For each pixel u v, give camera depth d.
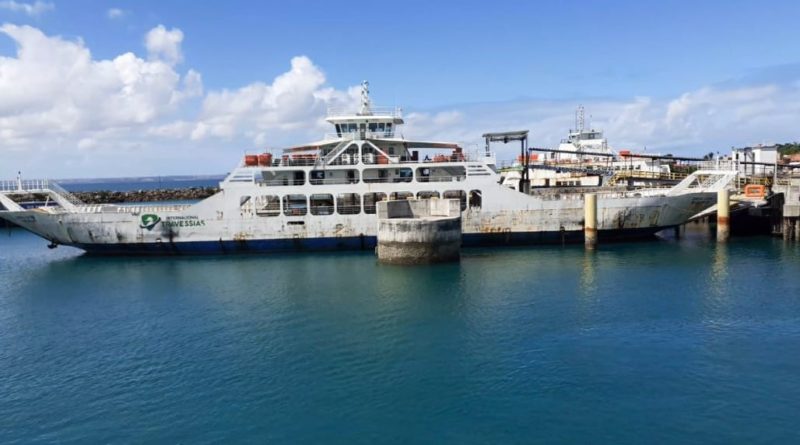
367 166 47.00
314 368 23.27
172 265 44.22
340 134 51.81
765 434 17.73
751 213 55.94
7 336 28.52
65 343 27.22
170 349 25.86
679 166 81.75
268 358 24.44
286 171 48.34
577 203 47.25
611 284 35.28
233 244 46.91
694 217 53.62
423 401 20.27
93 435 18.64
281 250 47.41
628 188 60.88
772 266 39.84
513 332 26.83
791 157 98.06
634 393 20.52
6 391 22.05
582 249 46.69
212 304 33.00
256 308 31.86
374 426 18.66
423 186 46.91
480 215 47.41
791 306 30.22
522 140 54.19
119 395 21.41
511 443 17.52
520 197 47.19
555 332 26.73
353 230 46.78
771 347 24.55
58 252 56.31
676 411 19.22
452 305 31.30
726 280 35.88
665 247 47.78
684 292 33.22
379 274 39.12
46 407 20.66
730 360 23.25
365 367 23.25
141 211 46.47
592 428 18.25
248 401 20.59
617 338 25.83
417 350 24.86
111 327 29.36
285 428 18.70
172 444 17.97
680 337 25.86
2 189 47.84
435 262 41.69
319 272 40.34
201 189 142.75
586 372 22.31
